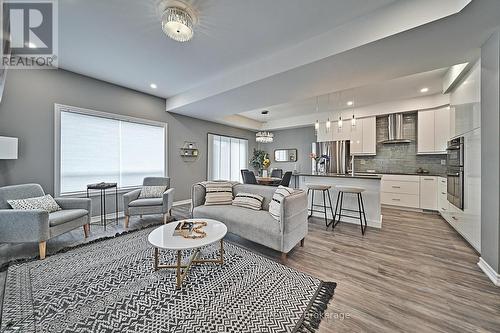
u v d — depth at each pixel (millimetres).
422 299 1627
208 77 3555
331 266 2145
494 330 1321
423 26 1778
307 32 2324
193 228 2117
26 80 2951
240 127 7023
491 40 1931
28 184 2746
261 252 2488
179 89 4164
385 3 1900
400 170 5297
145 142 4438
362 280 1887
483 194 2094
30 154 2982
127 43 2539
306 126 6980
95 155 3682
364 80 2963
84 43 2535
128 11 1990
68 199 2939
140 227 3322
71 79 3355
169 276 1922
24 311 1461
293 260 2273
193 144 5500
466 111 2785
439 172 4789
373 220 3570
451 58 2338
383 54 2250
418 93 4402
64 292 1672
